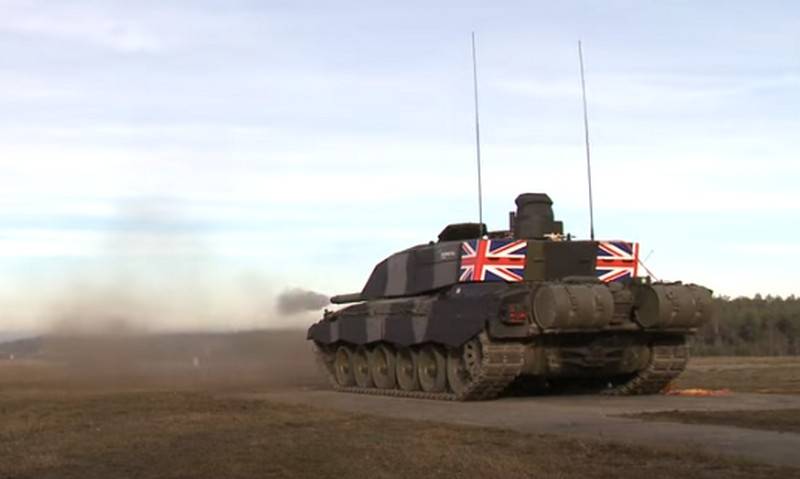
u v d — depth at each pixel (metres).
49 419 23.73
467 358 28.41
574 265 30.33
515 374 27.98
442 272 30.83
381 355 33.34
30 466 16.56
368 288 35.09
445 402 28.44
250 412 24.48
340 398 30.58
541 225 30.80
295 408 25.58
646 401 27.69
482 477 14.46
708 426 20.16
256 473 15.31
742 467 14.84
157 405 26.58
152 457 17.17
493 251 29.64
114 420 23.06
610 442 17.44
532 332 27.50
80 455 17.64
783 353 98.25
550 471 14.77
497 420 22.39
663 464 15.19
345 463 15.89
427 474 14.78
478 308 27.92
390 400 29.50
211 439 19.22
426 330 30.05
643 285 28.91
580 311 27.11
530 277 29.89
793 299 104.62
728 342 100.25
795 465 15.09
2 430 21.64
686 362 30.55
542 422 21.64
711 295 29.31
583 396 30.45
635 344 30.02
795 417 21.50
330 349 36.66
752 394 30.53
